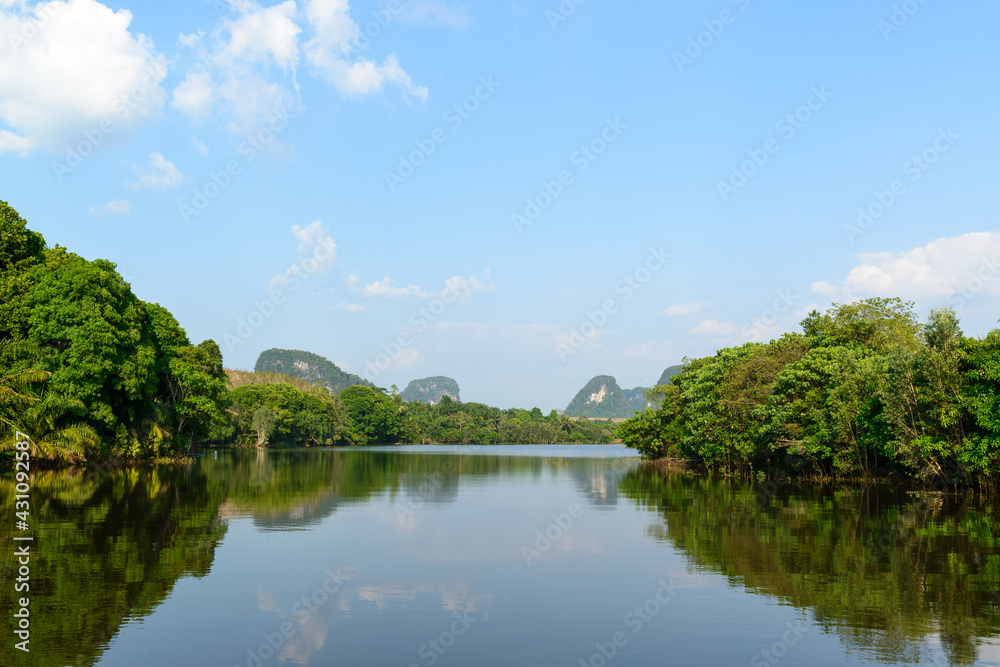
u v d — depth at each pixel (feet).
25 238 181.27
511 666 39.29
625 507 115.65
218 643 42.45
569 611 50.39
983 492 128.47
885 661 39.99
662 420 276.82
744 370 189.47
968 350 125.29
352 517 98.94
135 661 39.04
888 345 159.43
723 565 66.23
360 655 40.86
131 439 200.03
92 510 99.14
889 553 71.20
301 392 524.52
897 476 152.46
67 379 167.22
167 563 64.34
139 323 205.36
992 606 51.13
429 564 66.39
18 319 168.55
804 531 86.48
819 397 158.51
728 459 196.44
